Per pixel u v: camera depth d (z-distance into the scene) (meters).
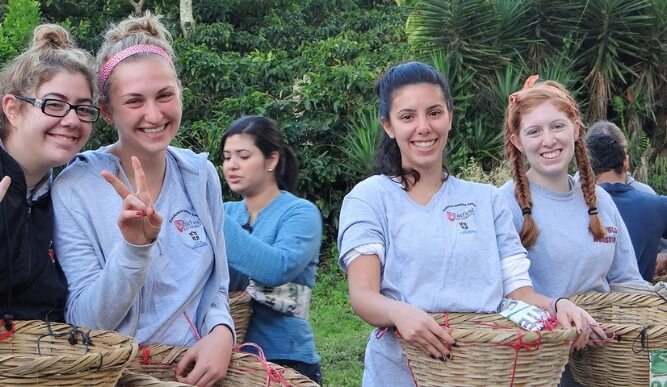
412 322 2.39
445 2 9.72
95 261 2.37
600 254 3.20
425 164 2.71
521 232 3.16
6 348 2.22
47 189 2.42
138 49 2.44
